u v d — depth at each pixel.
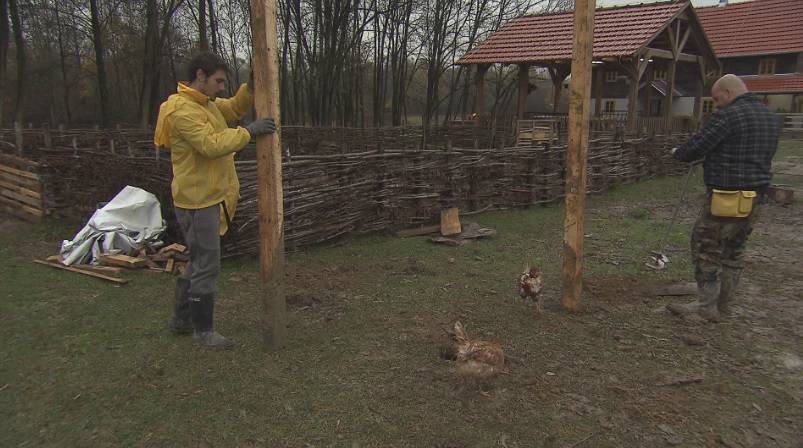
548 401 3.41
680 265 6.34
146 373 3.68
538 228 8.26
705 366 3.89
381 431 3.10
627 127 16.23
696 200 10.95
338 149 15.56
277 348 4.04
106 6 26.44
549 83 41.00
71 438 3.01
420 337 4.31
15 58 27.91
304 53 25.47
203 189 3.77
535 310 4.89
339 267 6.18
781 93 32.06
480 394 3.47
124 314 4.71
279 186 3.80
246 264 6.25
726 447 3.01
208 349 4.04
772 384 3.66
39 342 4.14
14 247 6.79
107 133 12.74
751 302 5.18
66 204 8.04
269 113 3.60
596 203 10.55
